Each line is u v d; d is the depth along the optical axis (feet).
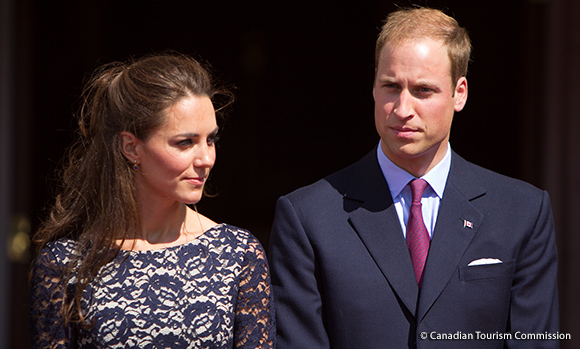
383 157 28.09
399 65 25.43
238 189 139.64
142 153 24.22
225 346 24.58
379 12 134.10
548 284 27.71
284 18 138.62
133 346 23.72
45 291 24.36
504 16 86.17
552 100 54.24
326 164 140.87
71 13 106.22
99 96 25.21
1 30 54.39
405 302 26.30
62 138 85.76
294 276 27.22
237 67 139.13
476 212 27.43
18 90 56.18
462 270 26.68
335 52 139.13
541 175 55.31
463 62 26.53
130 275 24.52
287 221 27.78
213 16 137.39
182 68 24.36
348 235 27.35
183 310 24.22
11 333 55.11
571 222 52.95
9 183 54.95
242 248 25.86
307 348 26.55
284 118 140.56
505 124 85.76
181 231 25.86
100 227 24.67
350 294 26.61
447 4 88.07
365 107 139.33
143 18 134.31
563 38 53.62
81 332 24.00
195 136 23.85
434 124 25.64
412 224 27.22
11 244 55.16
